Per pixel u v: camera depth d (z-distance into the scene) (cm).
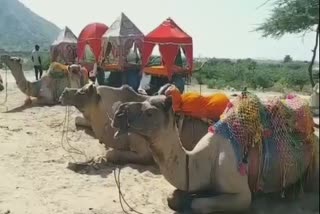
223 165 569
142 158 844
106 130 884
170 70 1789
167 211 618
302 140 620
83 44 2391
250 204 596
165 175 584
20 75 1602
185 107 750
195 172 582
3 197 668
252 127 582
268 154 594
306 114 621
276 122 606
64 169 821
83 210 623
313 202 607
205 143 588
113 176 780
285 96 675
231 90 2988
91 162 856
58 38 2733
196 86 3148
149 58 1881
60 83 1636
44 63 3694
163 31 1842
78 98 912
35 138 1072
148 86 1842
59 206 637
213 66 4331
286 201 634
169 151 575
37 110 1505
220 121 593
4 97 1850
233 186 570
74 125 1225
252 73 3522
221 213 588
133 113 568
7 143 1009
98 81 2092
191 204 582
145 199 667
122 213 614
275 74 3375
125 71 2003
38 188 712
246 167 576
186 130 750
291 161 607
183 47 1819
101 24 2352
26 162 862
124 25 2048
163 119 569
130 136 852
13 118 1346
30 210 620
